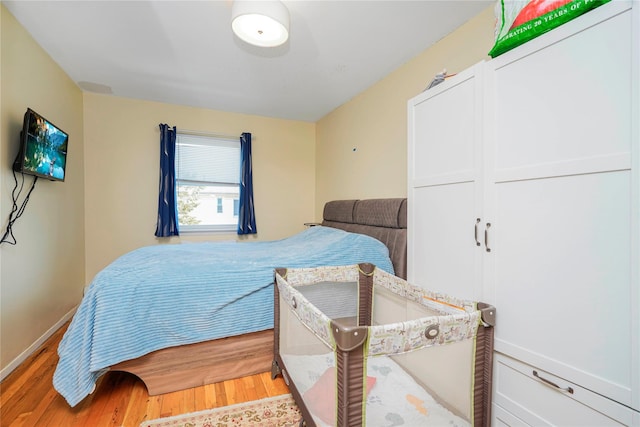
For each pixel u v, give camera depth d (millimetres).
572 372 991
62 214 2654
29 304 2094
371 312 2020
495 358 1251
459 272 1435
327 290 1941
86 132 3201
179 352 1669
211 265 1816
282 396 1635
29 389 1678
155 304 1602
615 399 888
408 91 2482
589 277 951
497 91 1246
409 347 1068
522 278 1148
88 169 3217
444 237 1531
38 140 2041
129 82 2938
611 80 895
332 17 1916
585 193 960
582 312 969
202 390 1684
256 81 2902
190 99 3406
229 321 1752
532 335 1112
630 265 858
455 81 1457
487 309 1192
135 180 3410
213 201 3814
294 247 2432
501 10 1237
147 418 1447
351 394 991
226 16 1933
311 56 2422
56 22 1989
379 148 2852
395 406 1199
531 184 1118
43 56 2314
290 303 1497
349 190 3379
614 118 889
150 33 2119
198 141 3699
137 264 1799
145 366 1598
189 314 1668
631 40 850
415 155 1753
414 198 1759
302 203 4227
